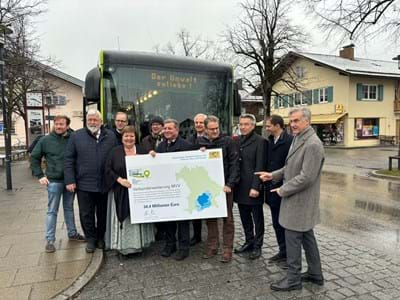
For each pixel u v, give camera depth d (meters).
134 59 6.25
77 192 4.88
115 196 4.59
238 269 4.39
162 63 6.41
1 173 14.03
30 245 5.09
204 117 4.91
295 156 3.69
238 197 4.75
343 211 7.73
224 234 4.69
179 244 4.73
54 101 30.30
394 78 32.50
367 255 4.86
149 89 6.31
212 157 4.59
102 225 5.05
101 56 6.10
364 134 31.91
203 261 4.67
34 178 12.47
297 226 3.69
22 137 32.53
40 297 3.58
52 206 4.95
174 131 4.68
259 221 4.76
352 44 13.45
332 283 3.97
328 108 33.00
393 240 5.62
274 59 29.08
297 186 3.58
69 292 3.69
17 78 17.66
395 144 31.66
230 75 6.96
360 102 31.45
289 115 3.79
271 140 4.70
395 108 32.94
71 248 4.96
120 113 5.19
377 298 3.62
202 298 3.66
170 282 4.04
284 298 3.63
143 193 4.57
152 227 4.86
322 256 4.80
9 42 15.15
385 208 8.03
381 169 14.90
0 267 4.30
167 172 4.57
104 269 4.43
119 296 3.71
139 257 4.83
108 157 4.66
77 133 4.85
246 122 4.65
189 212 4.61
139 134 6.20
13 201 8.32
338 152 26.27
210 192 4.60
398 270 4.34
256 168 4.61
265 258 4.75
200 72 6.69
